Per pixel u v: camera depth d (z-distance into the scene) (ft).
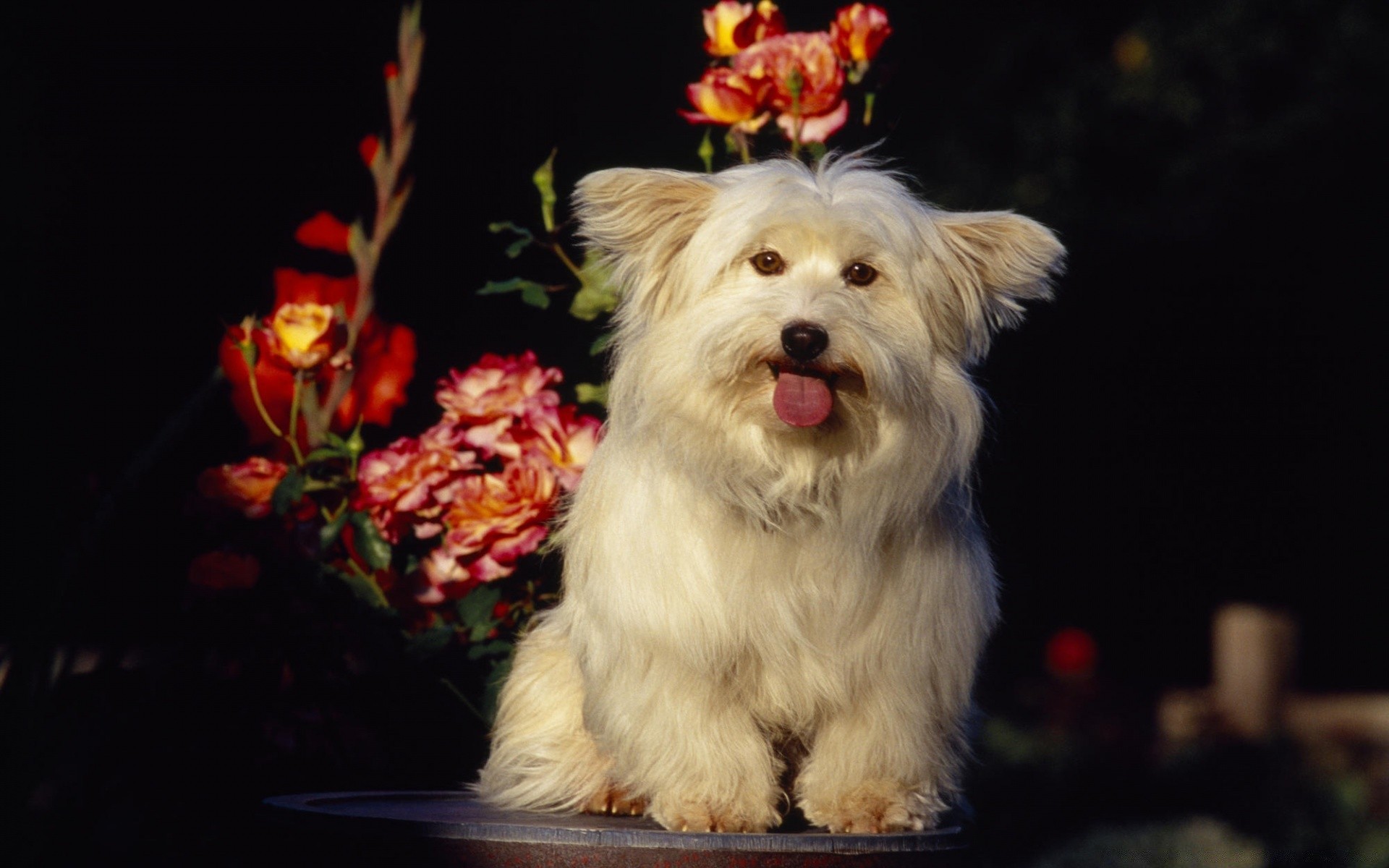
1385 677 43.37
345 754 11.98
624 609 9.80
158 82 20.70
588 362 18.39
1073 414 37.47
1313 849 25.08
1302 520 39.93
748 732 9.96
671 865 8.75
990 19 37.04
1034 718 35.14
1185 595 41.29
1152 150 37.58
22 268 7.71
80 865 10.94
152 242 20.51
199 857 11.37
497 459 13.96
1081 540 40.06
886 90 32.14
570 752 10.84
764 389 9.76
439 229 23.17
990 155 36.81
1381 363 36.17
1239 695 36.32
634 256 10.66
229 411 15.69
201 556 12.05
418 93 23.31
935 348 10.31
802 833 9.52
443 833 8.95
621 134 25.32
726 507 9.85
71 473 12.09
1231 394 37.29
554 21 25.05
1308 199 35.22
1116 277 35.78
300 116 22.47
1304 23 37.47
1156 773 29.35
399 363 13.11
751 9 13.76
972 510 10.72
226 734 11.70
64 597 9.68
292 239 21.68
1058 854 23.72
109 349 18.26
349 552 12.56
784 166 10.78
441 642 12.14
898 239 10.09
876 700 9.96
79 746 11.44
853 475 9.87
